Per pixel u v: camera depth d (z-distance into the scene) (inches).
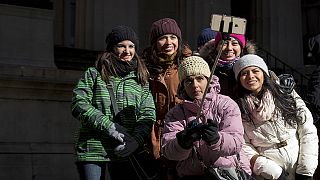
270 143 208.2
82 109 214.7
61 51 514.6
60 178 426.3
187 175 201.6
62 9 600.7
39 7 462.6
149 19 630.5
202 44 263.7
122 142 211.5
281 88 209.5
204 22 612.4
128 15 562.9
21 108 424.2
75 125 445.1
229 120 194.2
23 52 451.8
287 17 673.0
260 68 209.5
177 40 237.6
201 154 195.9
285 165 209.0
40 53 458.6
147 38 626.5
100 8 552.1
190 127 183.9
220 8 623.5
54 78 435.2
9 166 406.6
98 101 219.6
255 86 209.0
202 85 199.3
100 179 218.1
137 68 226.8
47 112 434.6
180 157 190.2
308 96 341.1
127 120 220.7
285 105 207.9
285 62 660.1
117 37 226.5
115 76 223.9
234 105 198.7
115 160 218.1
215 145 184.4
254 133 208.8
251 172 204.7
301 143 211.0
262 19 667.4
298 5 682.8
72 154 436.1
